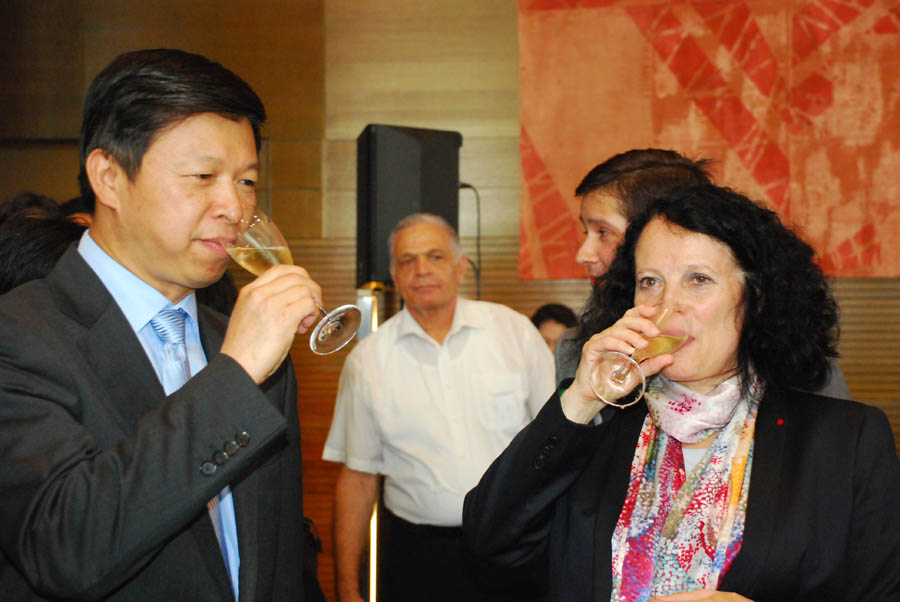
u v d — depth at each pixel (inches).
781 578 47.4
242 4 180.4
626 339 47.9
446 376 107.3
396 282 112.8
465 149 178.1
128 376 44.7
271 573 48.1
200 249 45.8
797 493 49.2
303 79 180.4
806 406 53.6
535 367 109.6
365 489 110.3
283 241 49.8
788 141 165.5
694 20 168.4
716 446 53.1
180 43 180.2
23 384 41.1
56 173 179.3
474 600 97.6
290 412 54.1
